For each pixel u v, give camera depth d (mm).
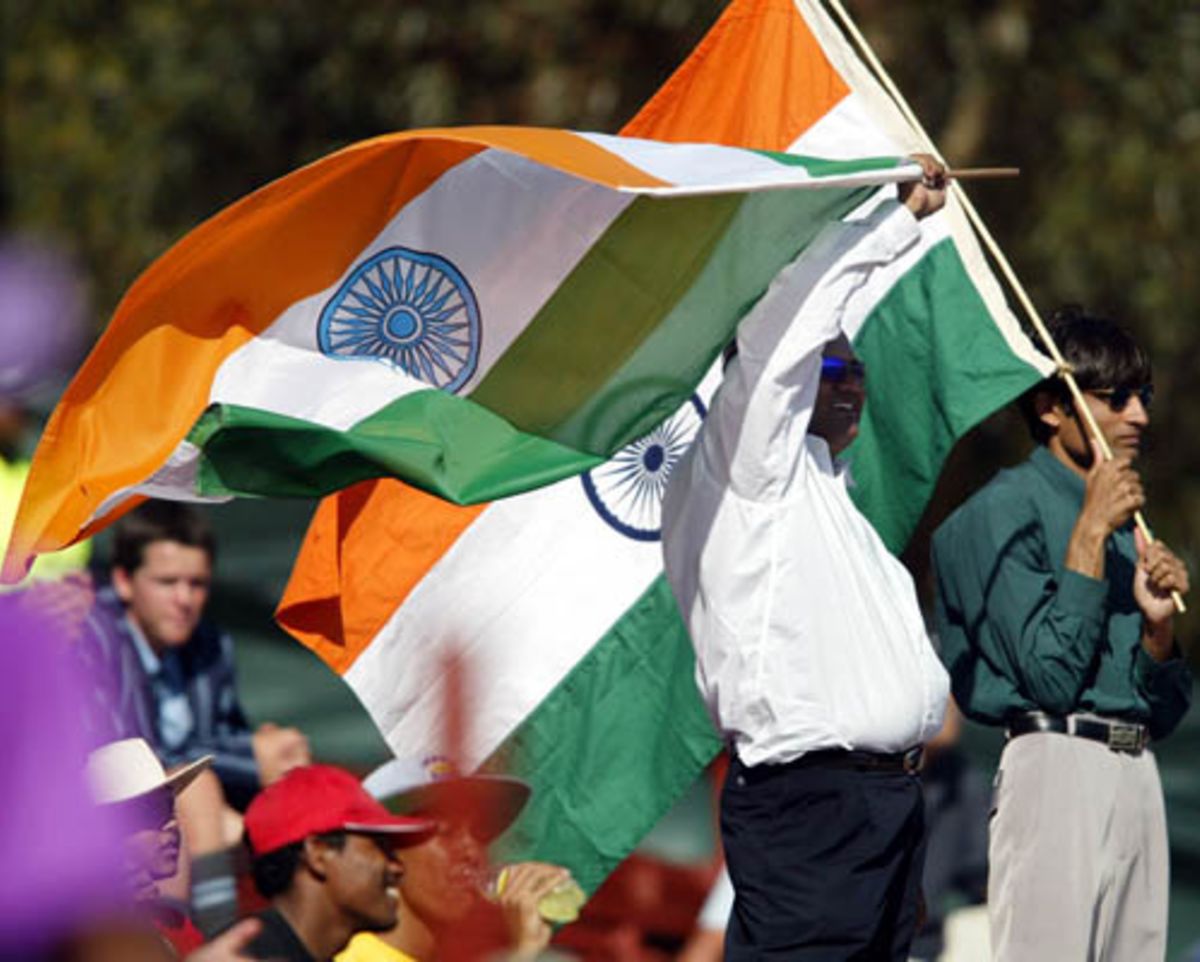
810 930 13945
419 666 17109
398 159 14875
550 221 15000
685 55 46281
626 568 17547
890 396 17141
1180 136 45906
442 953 15023
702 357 14500
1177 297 45625
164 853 14008
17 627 4391
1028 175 47031
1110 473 15461
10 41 55719
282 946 14430
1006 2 44906
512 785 16781
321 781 14594
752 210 14281
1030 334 16703
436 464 14578
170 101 51094
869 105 16984
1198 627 47906
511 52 47344
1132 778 15883
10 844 4352
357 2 48219
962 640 16203
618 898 21594
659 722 17500
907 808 14062
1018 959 15859
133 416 14555
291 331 14992
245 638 34906
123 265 52812
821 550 14023
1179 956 25656
